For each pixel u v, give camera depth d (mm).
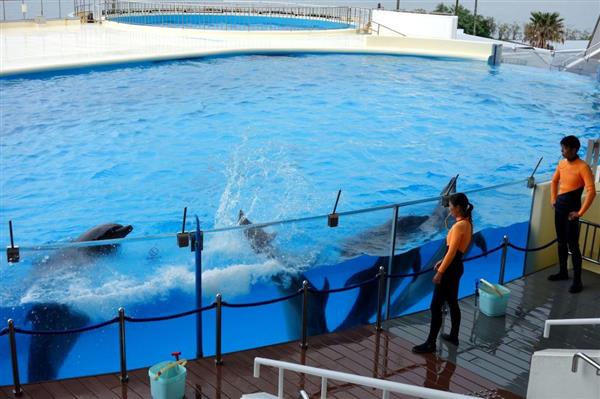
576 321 4926
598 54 24656
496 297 7023
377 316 6859
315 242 6812
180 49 24250
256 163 14062
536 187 8039
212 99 18812
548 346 6547
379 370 6082
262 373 6051
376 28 31578
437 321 6297
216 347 6191
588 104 20141
